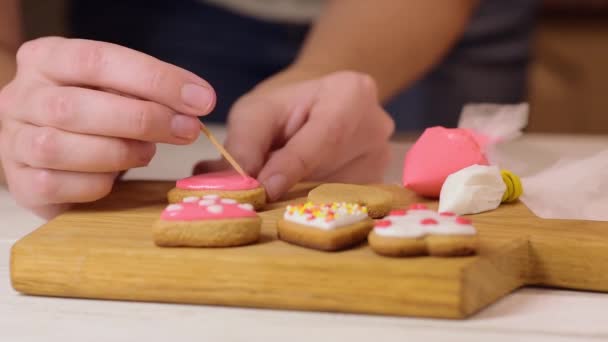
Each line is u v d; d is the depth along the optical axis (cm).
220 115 152
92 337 68
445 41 130
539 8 211
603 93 216
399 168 107
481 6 158
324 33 124
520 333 69
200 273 72
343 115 94
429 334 68
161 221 74
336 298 71
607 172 88
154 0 147
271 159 89
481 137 93
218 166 91
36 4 187
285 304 71
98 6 151
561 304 73
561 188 88
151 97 80
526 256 76
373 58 121
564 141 119
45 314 71
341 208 75
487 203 83
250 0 146
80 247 73
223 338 68
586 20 214
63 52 82
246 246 74
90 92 80
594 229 78
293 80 109
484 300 72
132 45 150
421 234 71
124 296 73
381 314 71
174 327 69
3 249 83
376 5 125
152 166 109
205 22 147
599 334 69
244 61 149
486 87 163
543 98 220
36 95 82
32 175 83
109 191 84
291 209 76
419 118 161
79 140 81
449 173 86
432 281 70
